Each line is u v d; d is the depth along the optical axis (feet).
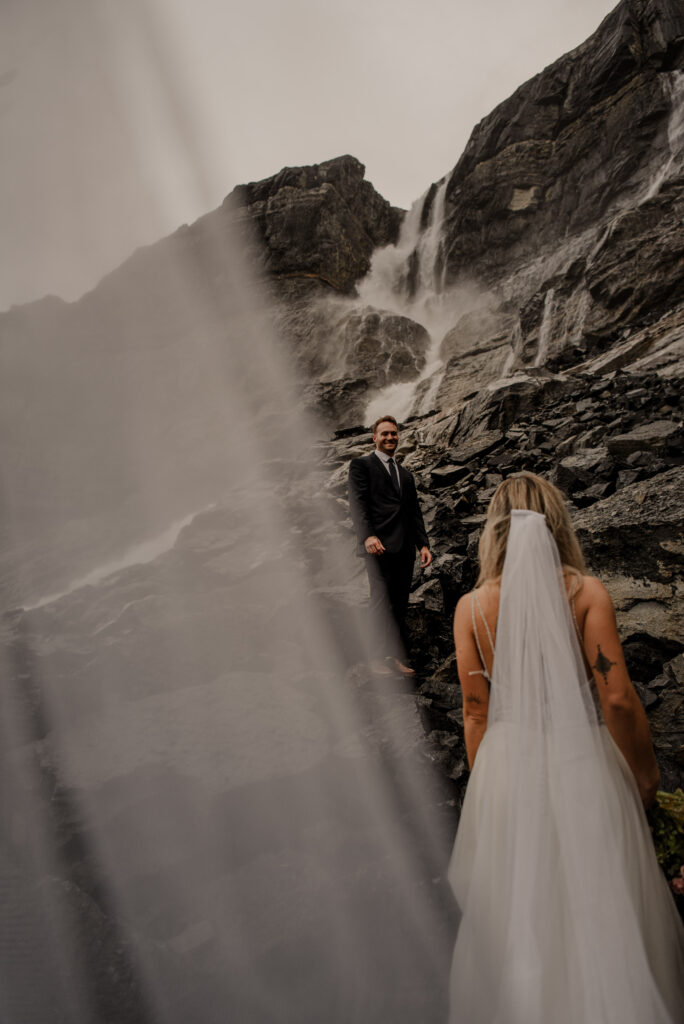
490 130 95.04
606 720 5.40
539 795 5.10
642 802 5.62
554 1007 4.60
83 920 8.03
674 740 9.70
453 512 19.93
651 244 48.98
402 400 68.13
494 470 24.06
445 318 93.09
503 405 33.96
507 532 6.21
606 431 23.89
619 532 13.33
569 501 18.40
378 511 13.78
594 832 4.86
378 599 13.61
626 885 4.79
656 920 4.97
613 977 4.51
